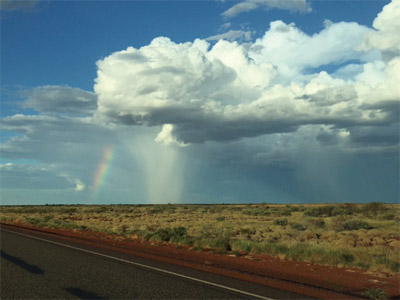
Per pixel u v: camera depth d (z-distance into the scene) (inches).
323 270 491.2
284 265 528.7
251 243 706.2
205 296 325.7
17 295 323.9
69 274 417.1
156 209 3257.9
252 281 395.5
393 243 766.5
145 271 441.4
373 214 1815.9
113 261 515.8
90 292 335.3
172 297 320.8
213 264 512.4
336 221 1248.2
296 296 332.8
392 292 366.9
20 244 706.8
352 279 429.1
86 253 594.6
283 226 1304.1
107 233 1040.8
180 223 1508.4
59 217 2070.6
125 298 316.8
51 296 320.8
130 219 1866.4
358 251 598.2
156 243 810.2
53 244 714.8
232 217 1971.0
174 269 460.1
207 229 1141.1
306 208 2719.0
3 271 433.4
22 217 1966.0
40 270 440.8
